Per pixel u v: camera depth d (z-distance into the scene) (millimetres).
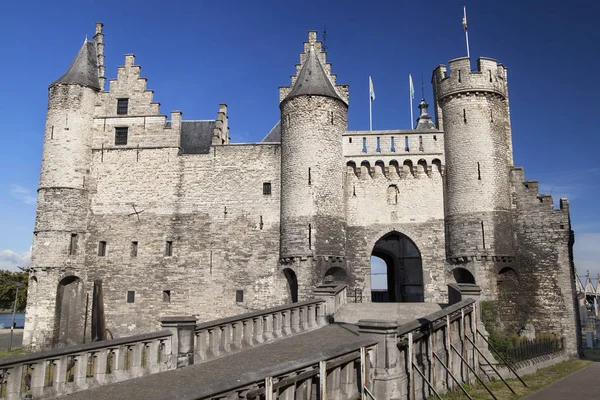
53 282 29938
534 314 27594
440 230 29547
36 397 11531
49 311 29547
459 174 28719
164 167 32344
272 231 30609
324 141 29656
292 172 29594
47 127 32125
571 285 27266
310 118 29797
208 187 31750
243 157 31859
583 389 16719
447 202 29312
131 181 32344
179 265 31016
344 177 30859
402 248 38625
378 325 12469
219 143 33156
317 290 21953
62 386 12078
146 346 14109
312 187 28938
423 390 14039
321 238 28438
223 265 30672
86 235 31828
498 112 29406
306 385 10234
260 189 31297
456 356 16641
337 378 11109
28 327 29438
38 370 11711
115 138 33031
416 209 30000
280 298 29656
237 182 31578
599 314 65312
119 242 31625
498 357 19844
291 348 15961
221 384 8117
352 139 31109
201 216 31438
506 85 31125
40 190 31219
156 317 30531
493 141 28719
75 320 30812
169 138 32656
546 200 28375
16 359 11266
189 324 14875
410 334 13375
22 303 56375
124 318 30688
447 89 29797
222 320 16062
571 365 23531
